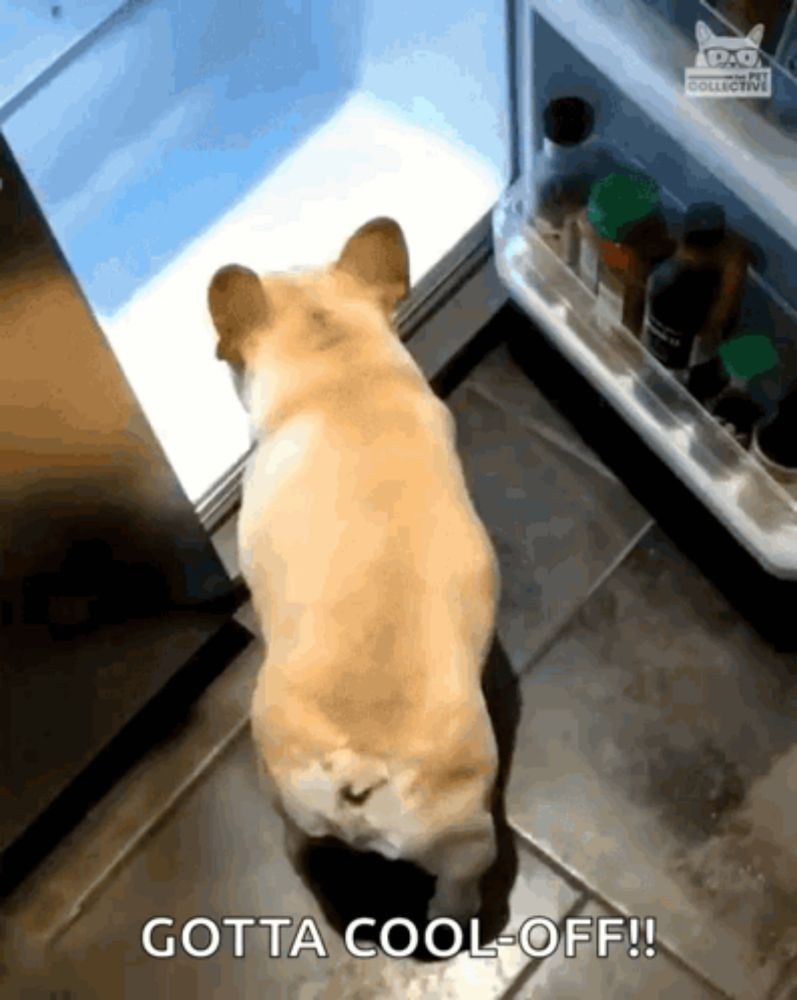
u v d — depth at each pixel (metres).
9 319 0.79
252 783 1.24
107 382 0.90
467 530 0.98
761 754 1.24
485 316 1.39
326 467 0.98
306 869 1.22
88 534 1.01
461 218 1.41
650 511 1.33
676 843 1.21
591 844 1.21
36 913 1.22
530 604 1.30
